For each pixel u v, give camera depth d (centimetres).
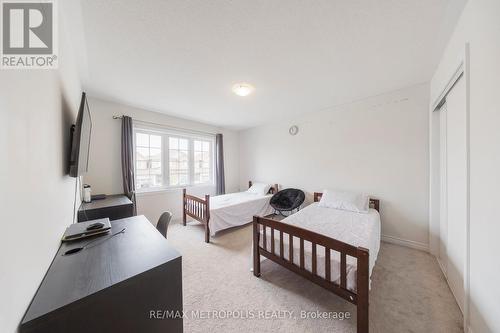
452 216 183
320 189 359
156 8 127
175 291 99
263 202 388
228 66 201
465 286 126
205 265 218
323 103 319
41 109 90
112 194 312
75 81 188
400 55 185
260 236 202
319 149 358
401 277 194
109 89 259
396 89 266
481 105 109
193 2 123
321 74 221
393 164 275
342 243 133
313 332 132
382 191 285
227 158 500
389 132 278
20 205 65
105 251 109
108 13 131
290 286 180
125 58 185
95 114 296
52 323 66
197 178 444
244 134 507
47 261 90
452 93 179
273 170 441
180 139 412
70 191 165
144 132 357
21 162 67
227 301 161
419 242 256
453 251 178
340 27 146
